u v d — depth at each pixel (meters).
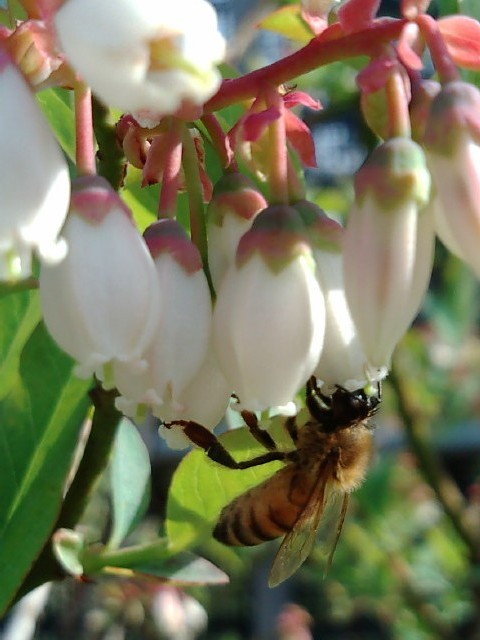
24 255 0.08
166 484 0.27
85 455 0.10
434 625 0.23
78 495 0.10
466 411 0.26
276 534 0.11
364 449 0.11
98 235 0.08
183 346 0.08
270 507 0.11
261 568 0.28
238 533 0.11
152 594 0.21
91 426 0.10
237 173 0.09
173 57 0.07
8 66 0.08
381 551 0.23
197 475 0.11
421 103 0.08
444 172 0.08
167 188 0.09
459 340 0.24
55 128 0.11
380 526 0.23
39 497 0.10
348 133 0.25
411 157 0.08
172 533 0.11
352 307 0.08
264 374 0.08
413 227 0.08
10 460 0.10
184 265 0.09
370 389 0.09
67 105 0.11
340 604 0.26
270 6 0.17
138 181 0.11
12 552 0.10
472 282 0.24
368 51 0.08
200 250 0.09
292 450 0.11
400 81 0.08
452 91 0.08
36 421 0.10
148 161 0.09
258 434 0.11
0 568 0.10
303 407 0.11
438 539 0.24
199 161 0.10
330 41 0.09
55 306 0.08
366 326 0.08
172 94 0.08
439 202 0.08
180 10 0.07
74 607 0.22
